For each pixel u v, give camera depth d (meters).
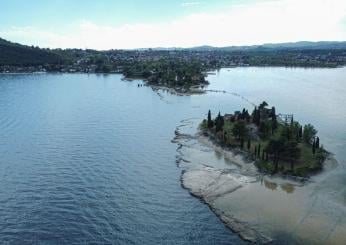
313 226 91.62
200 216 97.50
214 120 185.12
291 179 119.25
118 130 183.88
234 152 144.00
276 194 109.44
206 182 117.81
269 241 85.56
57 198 106.50
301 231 89.50
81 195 108.62
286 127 156.50
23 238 86.81
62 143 159.75
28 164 133.50
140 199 106.62
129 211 99.69
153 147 155.75
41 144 158.12
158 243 85.50
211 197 107.44
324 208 100.75
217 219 95.94
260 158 133.38
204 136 168.25
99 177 122.06
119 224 93.12
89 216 96.69
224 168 131.12
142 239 87.06
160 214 98.31
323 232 89.06
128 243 85.44
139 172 127.12
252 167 129.62
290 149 130.75
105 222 93.88
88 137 170.00
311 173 123.38
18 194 109.00
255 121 170.62
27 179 119.88
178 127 190.25
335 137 170.00
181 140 165.88
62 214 97.69
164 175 124.75
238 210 99.75
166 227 92.12
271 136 156.62
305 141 151.88
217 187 114.12
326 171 126.12
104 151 149.25
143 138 169.50
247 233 88.88
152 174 125.50
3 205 102.25
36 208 100.62
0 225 92.12
